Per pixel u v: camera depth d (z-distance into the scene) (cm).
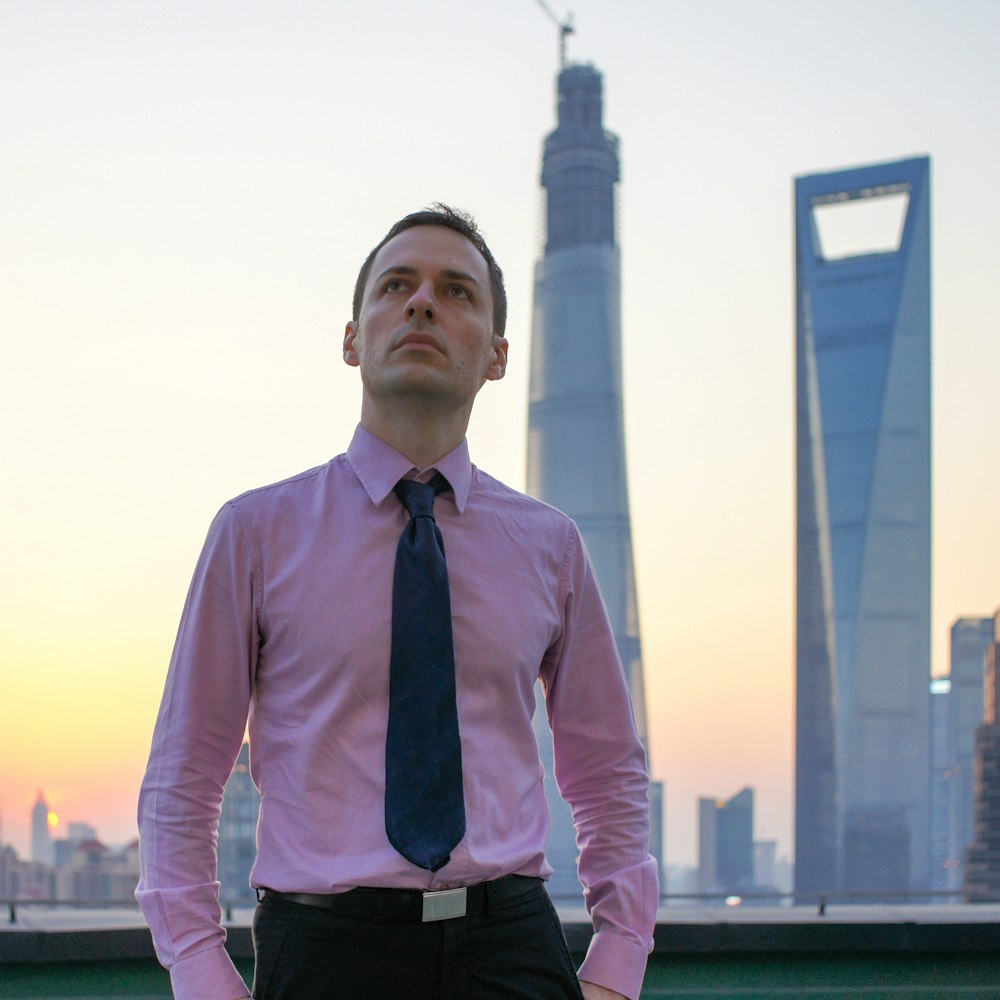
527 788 170
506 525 180
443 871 155
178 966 159
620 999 182
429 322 175
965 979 339
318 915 154
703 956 333
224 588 169
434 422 176
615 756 194
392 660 161
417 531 168
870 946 334
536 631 175
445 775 157
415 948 153
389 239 186
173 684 169
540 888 169
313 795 158
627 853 191
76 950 308
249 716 175
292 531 171
